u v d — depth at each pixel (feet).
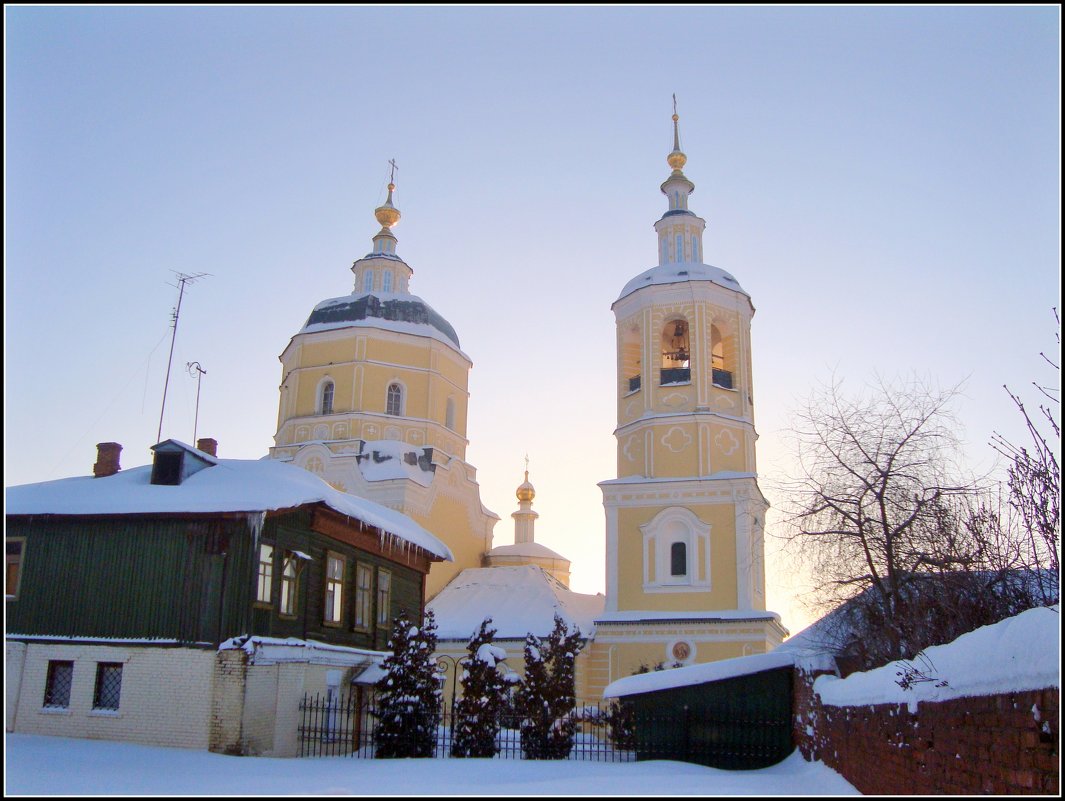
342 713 72.43
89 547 66.23
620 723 76.38
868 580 57.88
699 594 123.75
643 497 129.18
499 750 77.30
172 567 64.80
